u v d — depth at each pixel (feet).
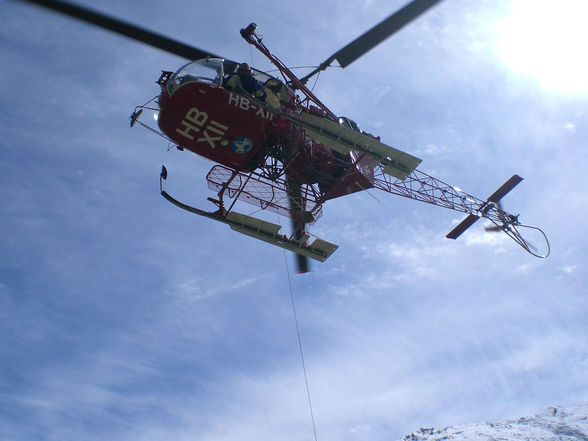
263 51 47.88
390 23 45.93
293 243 53.88
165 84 47.16
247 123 47.39
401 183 62.49
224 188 51.67
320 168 53.26
